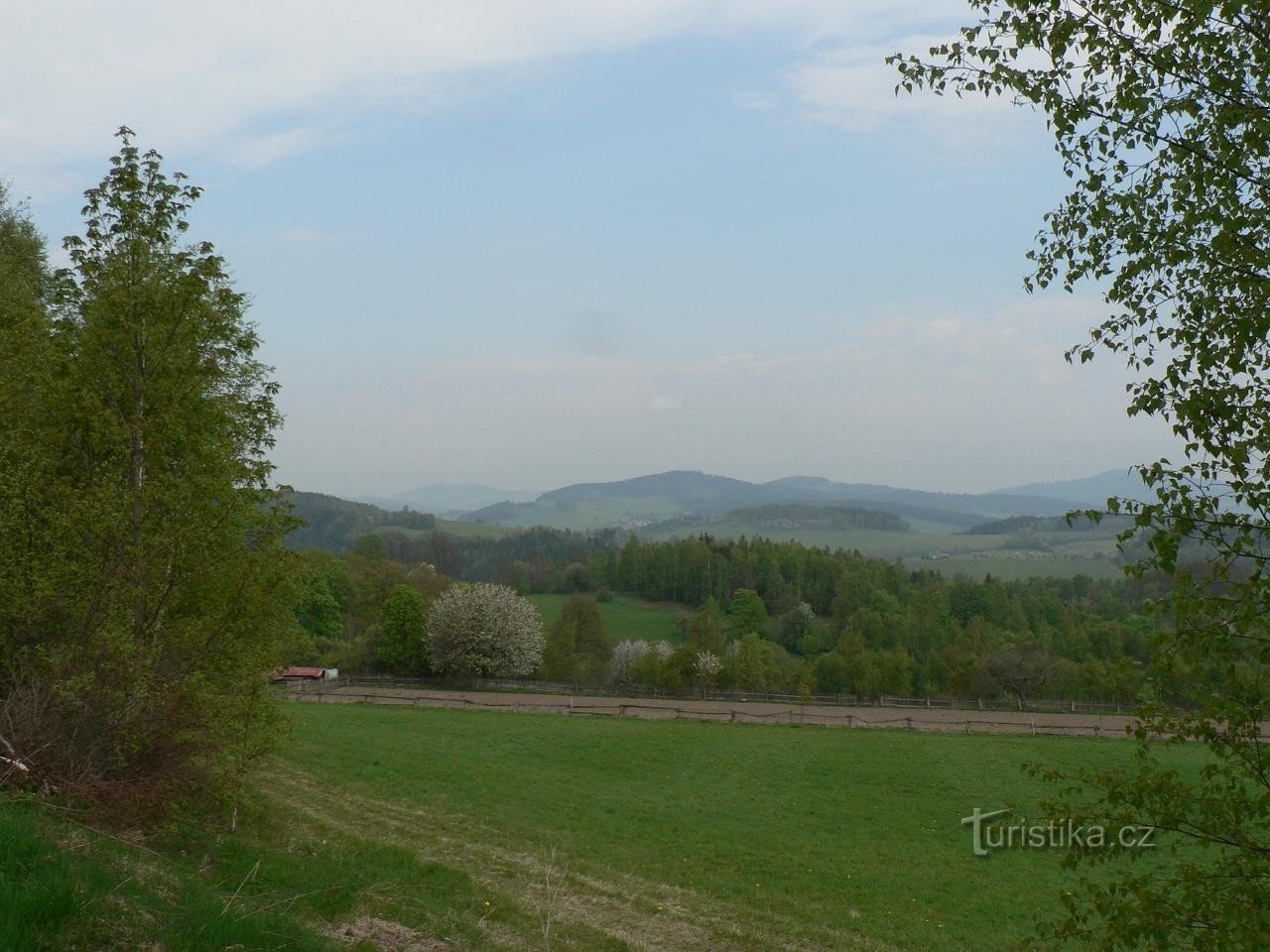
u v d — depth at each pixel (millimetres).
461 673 74625
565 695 64062
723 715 55625
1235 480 7246
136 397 16469
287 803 23797
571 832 27078
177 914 9961
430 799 28891
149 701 14852
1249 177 7773
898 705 63875
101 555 15398
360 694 59375
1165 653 7391
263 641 18062
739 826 30812
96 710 14352
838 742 48188
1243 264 7629
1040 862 28000
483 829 25484
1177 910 7168
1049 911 23234
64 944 8367
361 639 80500
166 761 15414
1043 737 51375
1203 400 7383
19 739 13625
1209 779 7699
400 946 12977
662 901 20422
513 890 19141
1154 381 7844
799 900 22500
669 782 37812
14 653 15406
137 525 15906
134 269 16312
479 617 73000
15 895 8609
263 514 17703
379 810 25953
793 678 80812
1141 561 7582
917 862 27719
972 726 54719
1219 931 6754
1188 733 7480
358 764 33469
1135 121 8078
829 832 31109
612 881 21688
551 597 144875
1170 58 7762
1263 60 7539
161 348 16578
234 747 17641
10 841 9797
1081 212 8758
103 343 16281
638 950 16500
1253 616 6859
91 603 14953
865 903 22969
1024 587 135500
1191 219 7688
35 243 27484
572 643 91312
